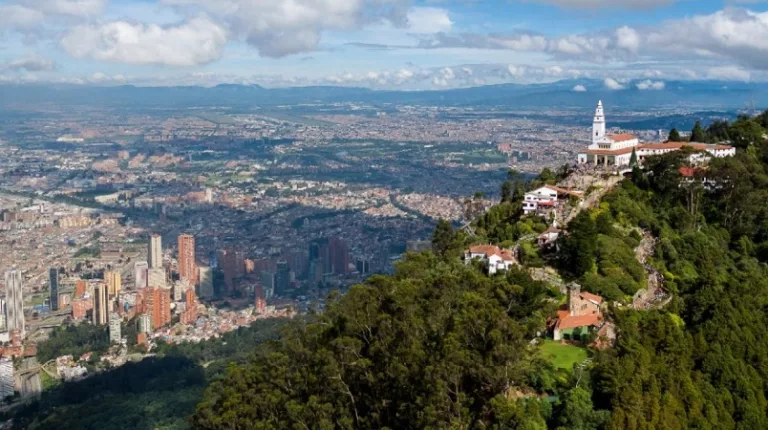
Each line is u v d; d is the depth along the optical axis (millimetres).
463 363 119375
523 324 137625
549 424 118812
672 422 123062
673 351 139875
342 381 133875
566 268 179625
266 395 136625
